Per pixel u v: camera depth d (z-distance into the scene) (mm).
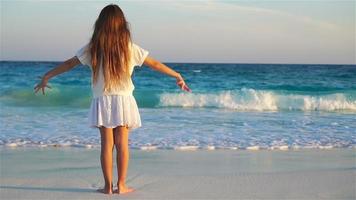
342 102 14984
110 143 4281
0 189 4488
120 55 4109
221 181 4855
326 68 36844
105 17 4113
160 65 4273
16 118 10984
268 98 15430
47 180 4898
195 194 4301
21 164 5852
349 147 7344
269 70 34750
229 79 25578
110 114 4148
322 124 10367
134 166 5730
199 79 25453
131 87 4227
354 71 32844
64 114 12023
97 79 4145
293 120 11133
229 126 9781
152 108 14375
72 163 5934
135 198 4148
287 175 5176
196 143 7562
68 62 4207
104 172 4309
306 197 4203
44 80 4215
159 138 8039
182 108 14406
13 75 28828
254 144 7520
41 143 7449
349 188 4551
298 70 34156
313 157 6465
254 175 5184
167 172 5367
